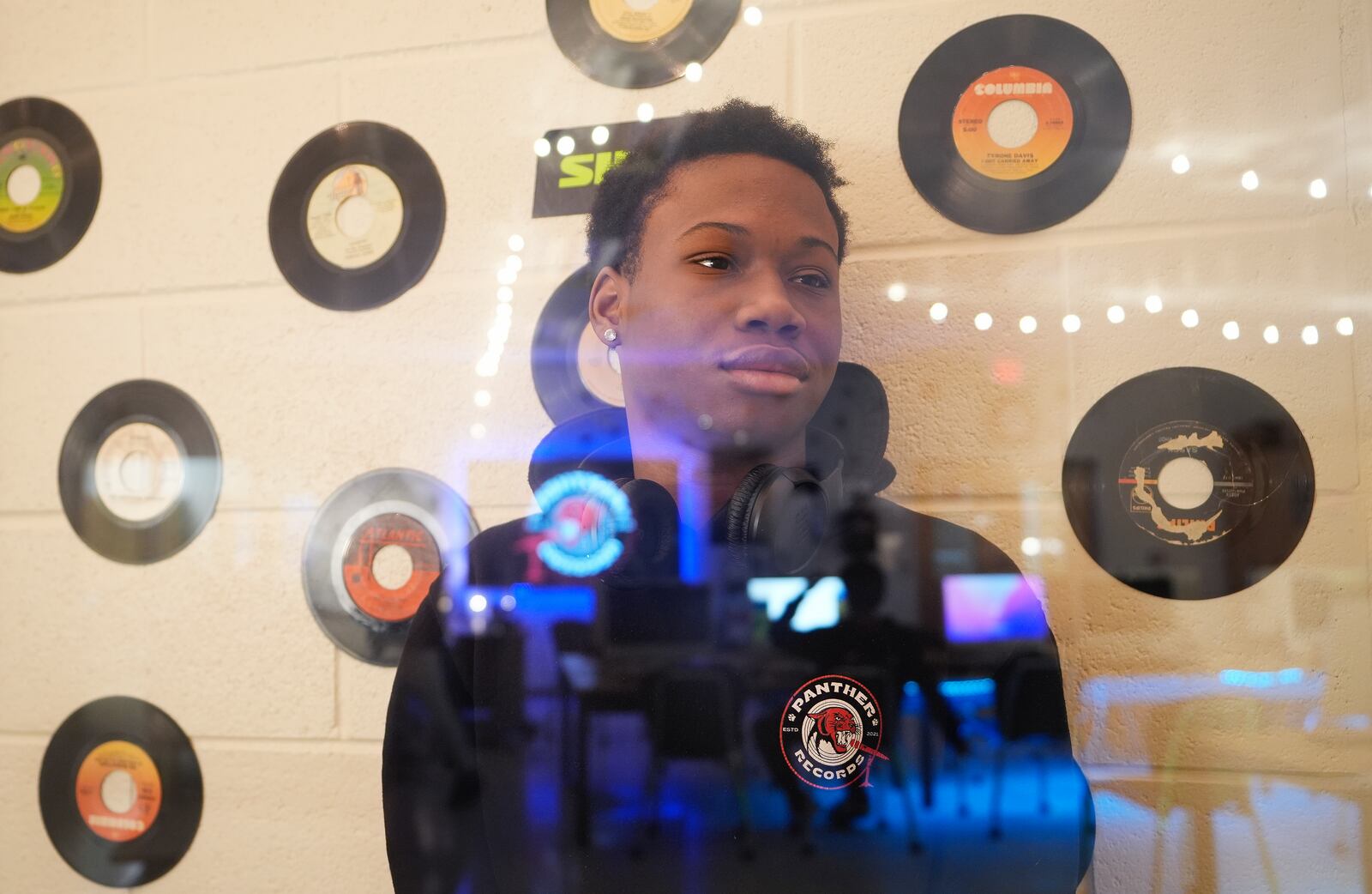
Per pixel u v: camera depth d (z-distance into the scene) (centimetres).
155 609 105
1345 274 86
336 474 102
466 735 81
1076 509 89
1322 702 85
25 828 106
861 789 69
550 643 76
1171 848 86
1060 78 91
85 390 108
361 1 104
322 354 103
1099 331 89
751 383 71
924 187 92
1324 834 84
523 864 74
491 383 99
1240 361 87
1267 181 88
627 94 97
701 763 70
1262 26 88
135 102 109
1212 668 86
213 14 107
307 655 101
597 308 82
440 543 99
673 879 70
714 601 72
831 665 70
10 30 112
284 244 104
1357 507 85
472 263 100
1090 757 88
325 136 104
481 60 101
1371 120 87
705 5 96
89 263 109
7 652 108
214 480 104
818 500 69
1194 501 87
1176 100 89
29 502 109
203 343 106
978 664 73
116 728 105
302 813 100
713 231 73
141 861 103
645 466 76
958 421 91
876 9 93
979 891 69
